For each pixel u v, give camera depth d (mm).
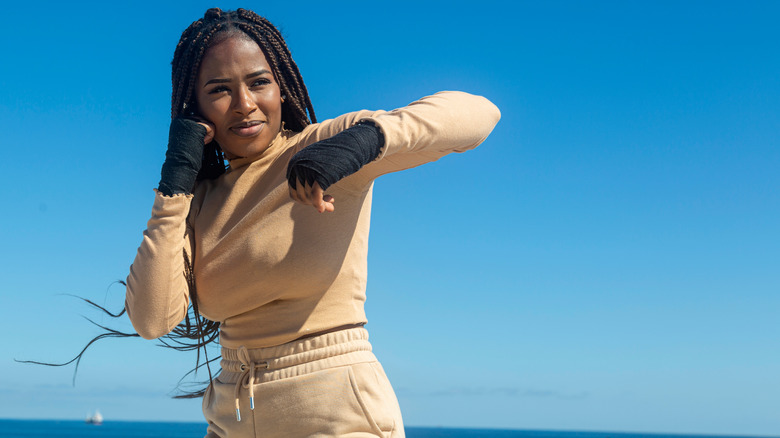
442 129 1865
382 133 1701
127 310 2195
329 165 1530
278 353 2088
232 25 2137
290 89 2295
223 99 2121
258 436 2102
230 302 2117
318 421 2027
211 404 2283
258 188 2178
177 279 2102
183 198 2049
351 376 2059
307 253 2025
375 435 2082
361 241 2176
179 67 2217
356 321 2156
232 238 2094
